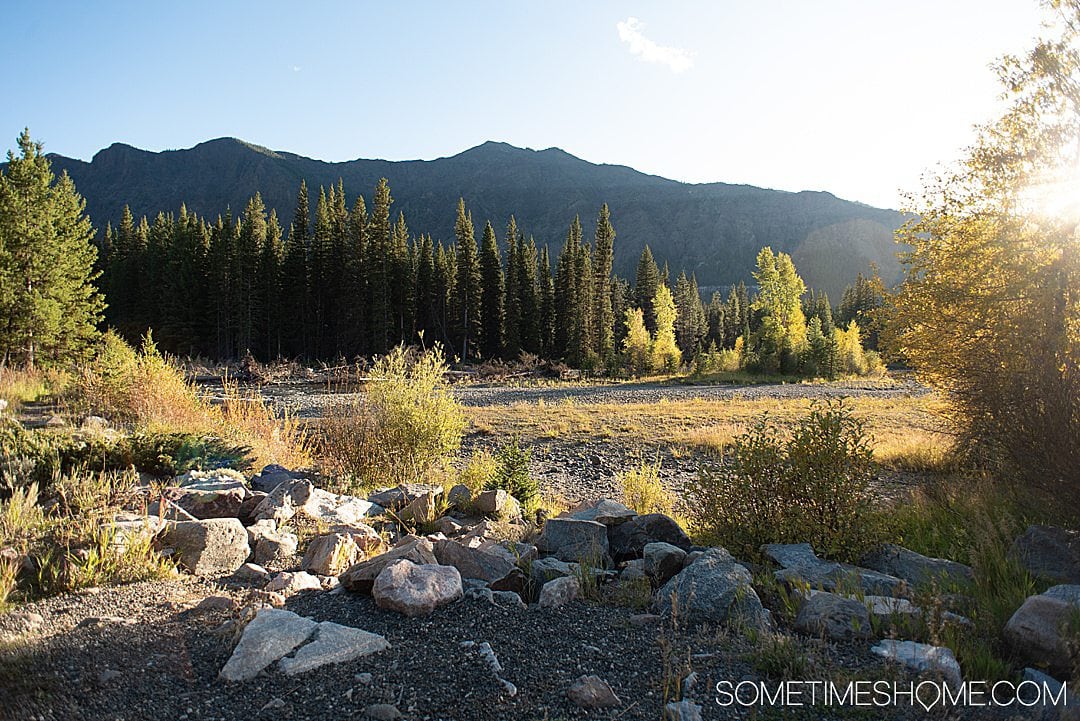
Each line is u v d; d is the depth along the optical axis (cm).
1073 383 692
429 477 919
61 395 1334
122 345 1326
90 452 655
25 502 497
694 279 9094
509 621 387
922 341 997
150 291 5700
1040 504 674
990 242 905
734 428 1677
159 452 704
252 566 461
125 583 411
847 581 459
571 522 567
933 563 531
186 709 277
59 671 294
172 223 6700
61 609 360
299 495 623
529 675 322
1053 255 841
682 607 411
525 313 6006
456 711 285
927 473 1157
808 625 395
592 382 4100
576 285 5731
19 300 2070
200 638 343
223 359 4953
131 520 484
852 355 5050
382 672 316
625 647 363
